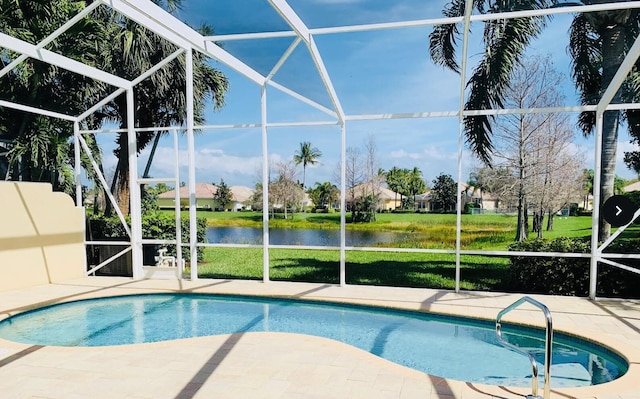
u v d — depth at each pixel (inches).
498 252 288.7
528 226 518.6
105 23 435.5
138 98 504.7
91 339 235.3
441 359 202.1
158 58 467.5
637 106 257.6
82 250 374.3
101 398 144.9
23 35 337.4
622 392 147.0
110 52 443.8
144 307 295.0
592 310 252.2
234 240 650.2
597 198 272.2
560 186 501.0
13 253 320.2
